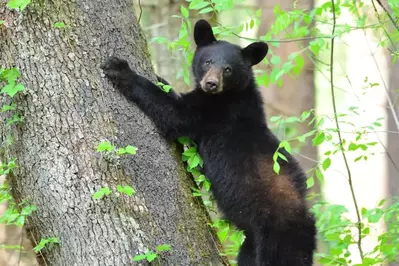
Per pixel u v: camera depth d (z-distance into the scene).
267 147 10.98
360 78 22.89
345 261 11.00
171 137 10.23
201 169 11.01
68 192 8.62
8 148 9.03
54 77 8.84
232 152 10.86
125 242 8.55
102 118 8.96
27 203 8.83
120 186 8.31
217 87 10.75
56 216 8.66
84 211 8.56
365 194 24.38
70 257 8.59
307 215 10.67
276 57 13.58
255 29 19.73
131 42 9.76
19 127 8.88
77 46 9.02
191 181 9.91
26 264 15.23
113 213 8.60
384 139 22.36
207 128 10.89
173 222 9.09
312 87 20.06
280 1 19.42
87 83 8.99
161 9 16.44
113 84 9.32
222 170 10.84
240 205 10.74
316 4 20.03
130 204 8.75
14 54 8.90
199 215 9.57
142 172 9.07
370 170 24.41
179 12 16.38
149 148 9.33
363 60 22.52
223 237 10.89
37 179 8.77
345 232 11.20
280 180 10.71
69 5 9.08
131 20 9.84
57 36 8.94
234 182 10.76
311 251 10.59
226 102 11.16
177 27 16.36
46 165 8.72
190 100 10.81
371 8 14.95
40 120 8.78
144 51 10.12
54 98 8.80
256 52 11.84
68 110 8.80
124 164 8.87
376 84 12.31
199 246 9.30
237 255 11.30
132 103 9.51
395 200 12.63
